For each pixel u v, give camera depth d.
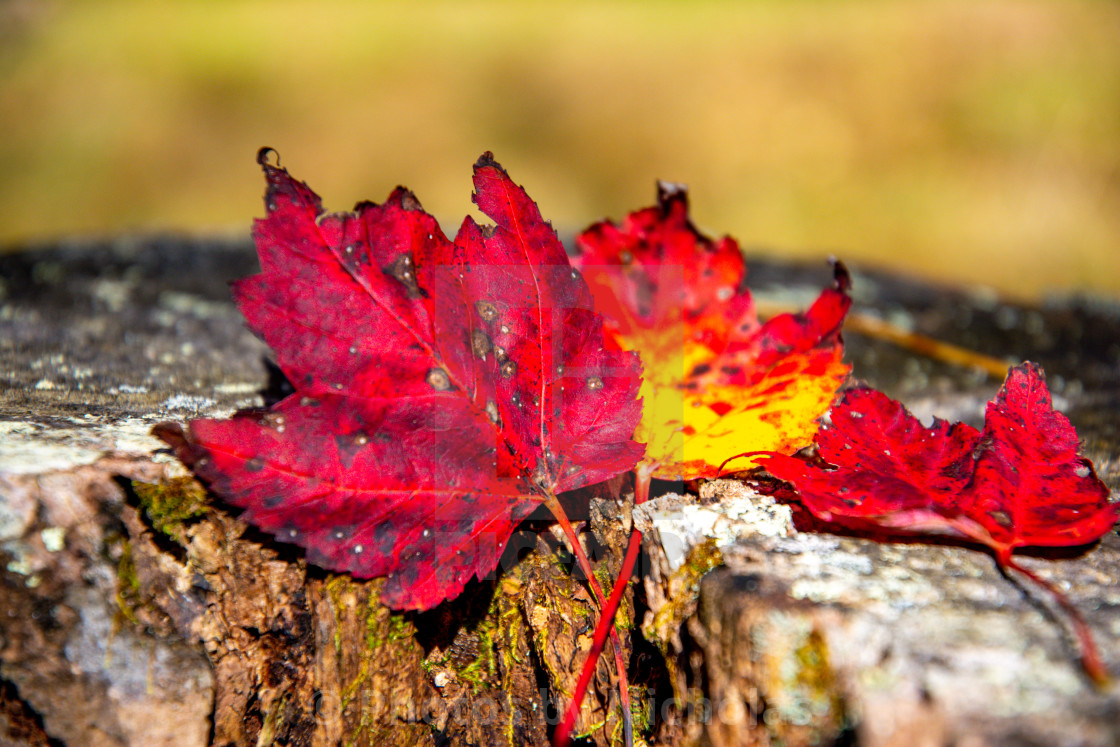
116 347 0.46
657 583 0.37
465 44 2.53
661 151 1.97
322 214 0.35
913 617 0.34
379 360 0.35
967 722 0.32
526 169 1.90
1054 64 1.99
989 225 1.63
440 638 0.39
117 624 0.36
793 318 0.40
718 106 2.10
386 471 0.35
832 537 0.36
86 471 0.36
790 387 0.38
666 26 2.54
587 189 1.85
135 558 0.36
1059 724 0.32
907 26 2.26
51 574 0.36
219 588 0.37
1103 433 0.43
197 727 0.36
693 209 1.74
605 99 2.18
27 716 0.36
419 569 0.35
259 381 0.43
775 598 0.35
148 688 0.36
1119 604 0.35
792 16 2.49
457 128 2.04
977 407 0.45
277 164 0.35
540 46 2.47
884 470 0.36
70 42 2.39
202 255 0.71
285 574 0.37
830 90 2.09
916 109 1.97
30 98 2.11
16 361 0.44
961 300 0.68
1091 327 0.60
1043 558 0.36
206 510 0.36
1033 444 0.36
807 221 1.69
